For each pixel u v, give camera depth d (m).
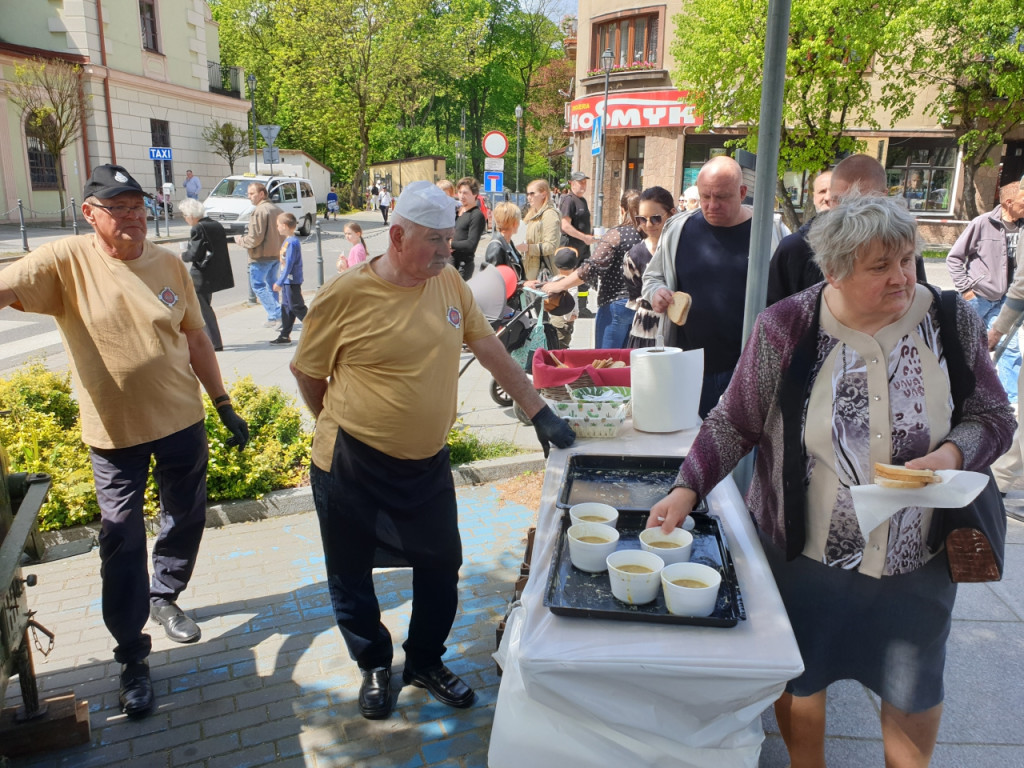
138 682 3.00
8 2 24.56
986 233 5.79
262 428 5.11
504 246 6.52
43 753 2.75
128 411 2.93
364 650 2.86
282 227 9.40
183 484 3.22
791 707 2.17
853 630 2.00
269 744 2.77
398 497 2.64
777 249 3.10
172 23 29.42
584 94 29.03
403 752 2.71
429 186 2.41
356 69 40.66
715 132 25.80
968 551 1.81
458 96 47.81
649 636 1.64
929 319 1.82
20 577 2.63
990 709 2.77
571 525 2.08
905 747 2.02
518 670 1.72
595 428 2.76
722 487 2.47
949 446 1.79
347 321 2.54
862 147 19.33
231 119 34.09
